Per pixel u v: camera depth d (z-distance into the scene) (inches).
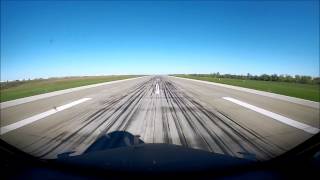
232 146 193.9
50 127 280.1
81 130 260.7
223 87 980.6
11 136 239.1
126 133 243.6
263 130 253.4
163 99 560.7
